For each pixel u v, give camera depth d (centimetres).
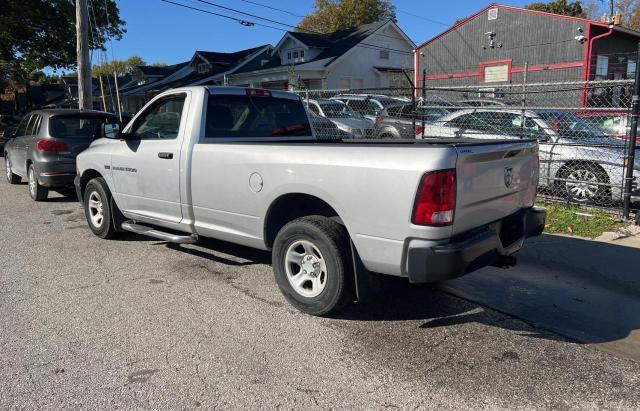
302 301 424
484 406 301
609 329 407
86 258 583
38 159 883
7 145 1117
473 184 366
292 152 415
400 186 351
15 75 3712
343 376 333
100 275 525
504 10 2508
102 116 943
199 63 4141
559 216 741
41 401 304
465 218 364
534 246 622
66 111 918
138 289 486
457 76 2750
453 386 322
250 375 334
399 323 414
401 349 371
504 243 424
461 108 980
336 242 394
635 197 751
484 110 959
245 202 455
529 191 457
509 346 377
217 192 477
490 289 493
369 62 3247
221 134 520
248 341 381
